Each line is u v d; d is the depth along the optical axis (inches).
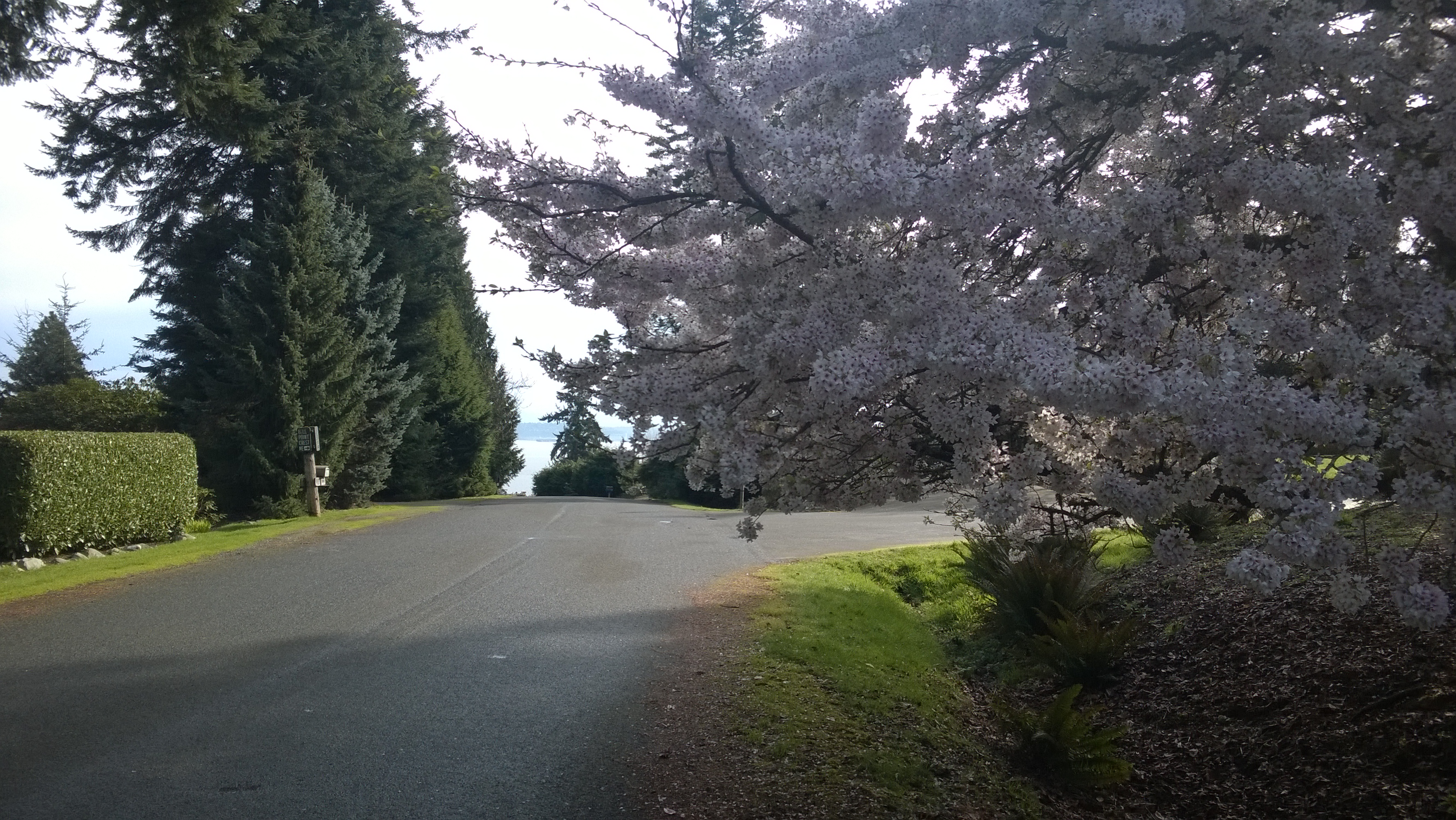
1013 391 137.9
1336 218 132.7
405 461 1149.7
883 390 136.2
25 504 460.8
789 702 236.7
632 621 332.5
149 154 893.2
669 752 201.0
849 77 161.8
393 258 1034.1
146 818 165.2
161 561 474.3
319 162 920.3
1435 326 129.6
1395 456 132.0
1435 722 190.5
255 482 761.0
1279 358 144.5
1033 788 216.2
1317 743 209.6
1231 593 317.4
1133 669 301.3
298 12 826.8
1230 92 159.8
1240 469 123.0
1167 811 212.2
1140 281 148.9
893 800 184.2
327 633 310.5
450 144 165.5
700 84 147.2
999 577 350.0
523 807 171.9
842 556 502.6
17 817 165.9
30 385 1400.1
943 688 286.5
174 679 254.8
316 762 193.0
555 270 171.6
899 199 132.2
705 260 168.2
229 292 813.2
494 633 311.7
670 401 145.6
